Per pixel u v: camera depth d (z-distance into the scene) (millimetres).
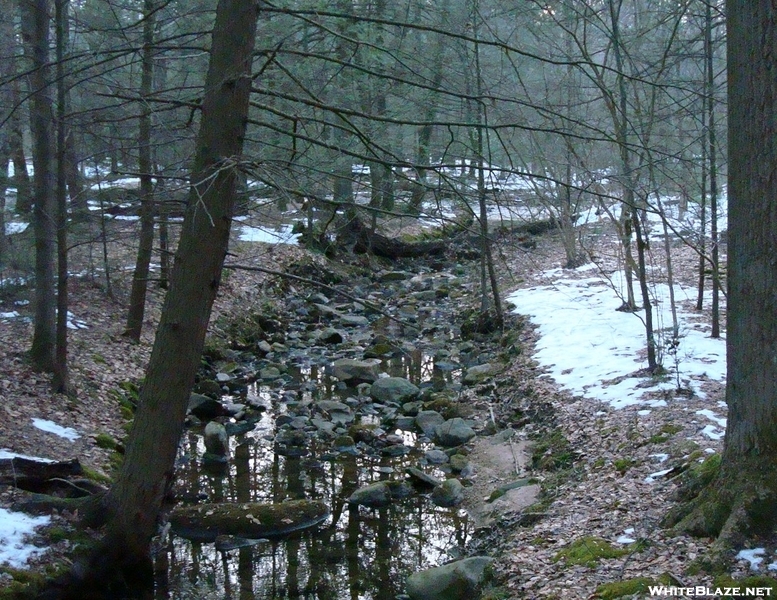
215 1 9414
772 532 5316
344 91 8258
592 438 9195
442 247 25547
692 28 13023
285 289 20750
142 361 13383
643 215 10133
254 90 6488
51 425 9562
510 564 6559
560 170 10711
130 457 6785
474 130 10602
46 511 7133
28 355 10961
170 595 6977
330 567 7633
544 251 21641
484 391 12875
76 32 9508
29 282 14273
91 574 6680
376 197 7359
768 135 5227
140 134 10102
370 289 22500
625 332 13219
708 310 14156
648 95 10734
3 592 5965
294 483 9938
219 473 10328
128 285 16469
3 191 14773
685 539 5793
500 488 8961
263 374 15125
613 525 6637
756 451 5531
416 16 8281
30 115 10773
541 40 9859
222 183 6430
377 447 11266
